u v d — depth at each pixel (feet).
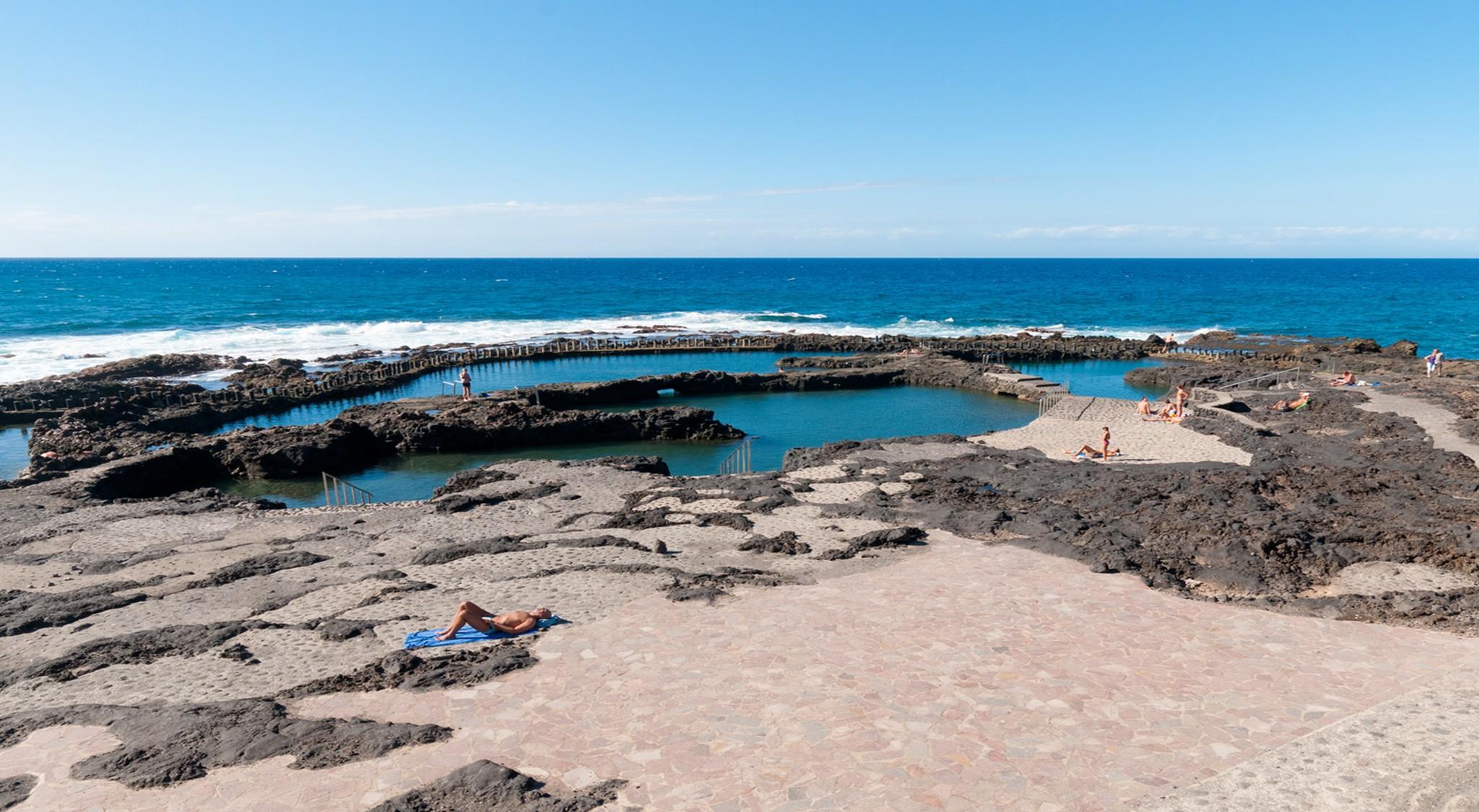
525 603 59.88
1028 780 36.94
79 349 281.33
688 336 327.47
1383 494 83.46
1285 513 77.20
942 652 50.34
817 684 46.39
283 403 199.82
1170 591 60.59
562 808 35.32
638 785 37.19
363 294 555.69
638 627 55.21
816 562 69.62
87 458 127.95
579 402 205.26
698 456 153.48
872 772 37.83
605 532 80.23
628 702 44.98
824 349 292.81
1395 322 375.25
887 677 47.11
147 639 56.49
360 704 45.85
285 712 45.06
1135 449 120.37
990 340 298.97
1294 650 50.01
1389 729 39.68
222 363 256.11
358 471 143.74
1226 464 98.12
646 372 254.68
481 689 46.93
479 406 170.60
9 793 37.68
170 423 169.78
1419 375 186.60
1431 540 67.36
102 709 45.91
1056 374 251.39
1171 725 41.55
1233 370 221.46
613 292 597.11
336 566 73.61
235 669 51.39
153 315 394.52
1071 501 85.71
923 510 84.17
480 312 435.12
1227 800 34.94
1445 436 113.70
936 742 40.22
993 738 40.52
